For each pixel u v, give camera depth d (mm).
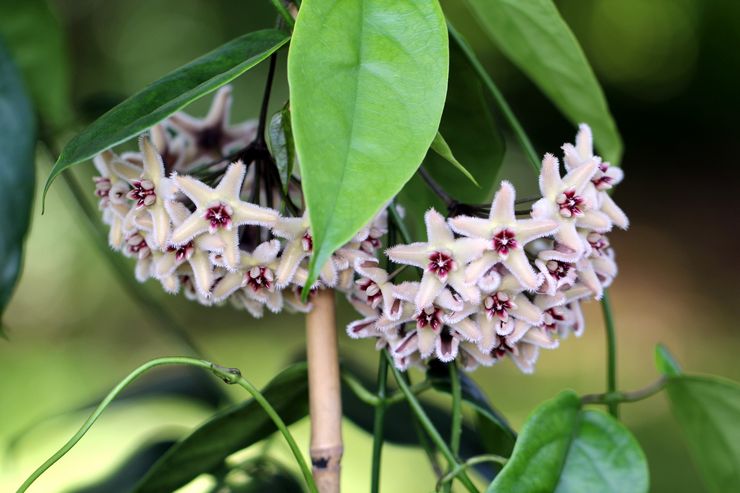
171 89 448
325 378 475
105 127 444
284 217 463
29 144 504
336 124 431
